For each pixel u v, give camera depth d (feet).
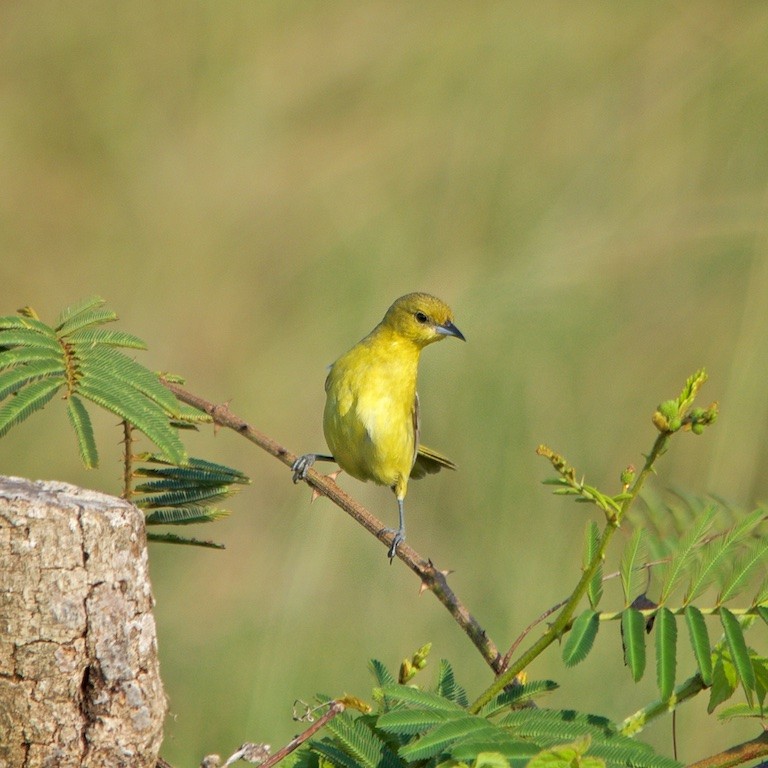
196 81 55.06
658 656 13.50
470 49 52.44
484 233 49.08
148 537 17.75
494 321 44.47
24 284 52.34
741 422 37.40
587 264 45.98
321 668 33.86
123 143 54.65
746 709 15.58
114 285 51.01
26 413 14.92
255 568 38.63
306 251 50.21
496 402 42.27
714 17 52.13
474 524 39.29
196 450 43.73
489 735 13.03
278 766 14.84
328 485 19.31
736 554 14.32
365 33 54.34
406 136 52.06
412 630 35.37
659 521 15.93
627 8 52.60
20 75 56.13
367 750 14.42
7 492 13.79
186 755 30.96
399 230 49.78
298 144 53.11
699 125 50.08
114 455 42.27
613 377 43.73
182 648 34.55
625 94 51.08
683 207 48.08
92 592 13.52
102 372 15.65
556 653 32.83
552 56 52.13
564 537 38.29
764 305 38.96
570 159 50.14
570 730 13.66
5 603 13.32
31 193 53.67
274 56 54.60
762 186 48.21
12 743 13.41
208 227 51.78
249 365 47.65
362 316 48.08
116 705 13.66
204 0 55.77
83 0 56.03
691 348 44.83
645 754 13.37
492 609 36.11
